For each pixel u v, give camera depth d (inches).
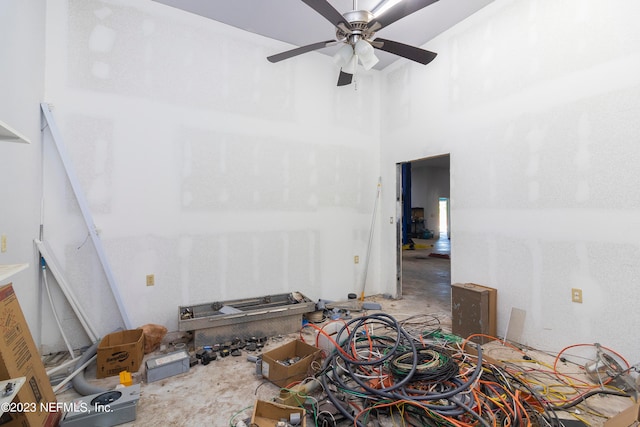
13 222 87.8
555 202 105.2
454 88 139.9
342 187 171.3
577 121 99.5
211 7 126.1
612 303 91.9
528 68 112.4
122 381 86.4
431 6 126.2
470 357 90.6
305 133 158.9
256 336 121.6
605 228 93.4
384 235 182.7
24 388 60.7
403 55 103.3
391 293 178.2
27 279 96.4
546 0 107.1
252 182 144.6
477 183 130.4
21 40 91.3
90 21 113.3
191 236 131.5
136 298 121.6
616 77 90.9
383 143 181.8
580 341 98.9
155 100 124.3
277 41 149.6
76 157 111.7
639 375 82.7
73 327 112.3
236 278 141.2
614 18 91.2
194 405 79.7
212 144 135.4
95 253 115.6
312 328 132.1
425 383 76.3
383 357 82.6
